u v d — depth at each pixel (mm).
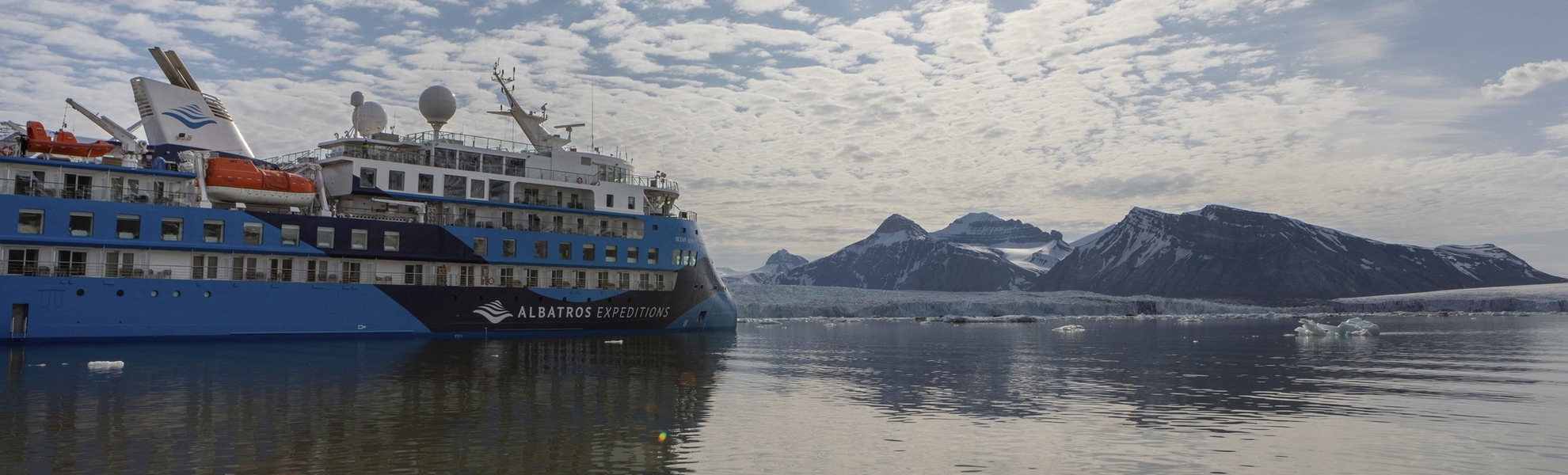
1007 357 54906
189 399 30062
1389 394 34625
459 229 66250
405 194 66000
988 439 24172
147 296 54938
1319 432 25328
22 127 54906
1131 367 47656
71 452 21234
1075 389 36156
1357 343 75125
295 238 60219
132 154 58750
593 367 42750
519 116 75125
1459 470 20625
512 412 27859
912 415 28328
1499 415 28891
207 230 57469
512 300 68062
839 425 26203
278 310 58938
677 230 77438
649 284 76188
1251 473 20188
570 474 19562
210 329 56688
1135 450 22609
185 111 64438
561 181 73000
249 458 20797
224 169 58500
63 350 48969
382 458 20906
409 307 63781
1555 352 60250
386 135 69125
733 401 31469
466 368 41406
